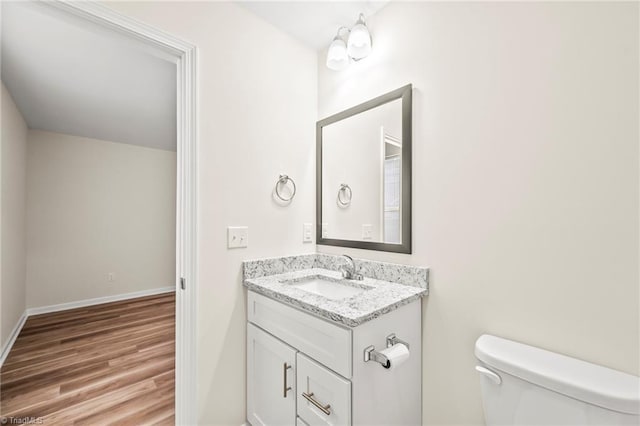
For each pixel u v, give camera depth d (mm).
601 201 857
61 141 3594
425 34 1315
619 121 829
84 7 1027
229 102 1433
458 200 1186
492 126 1091
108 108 2852
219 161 1391
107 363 2236
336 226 1706
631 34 814
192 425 1293
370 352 988
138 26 1153
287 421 1194
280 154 1654
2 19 1571
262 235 1562
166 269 4523
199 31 1332
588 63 884
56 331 2887
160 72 2186
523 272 1007
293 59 1730
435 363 1245
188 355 1298
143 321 3189
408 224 1345
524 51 1016
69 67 2100
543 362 879
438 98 1260
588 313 876
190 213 1299
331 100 1771
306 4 1480
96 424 1553
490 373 936
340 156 1688
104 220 3920
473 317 1134
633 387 746
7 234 2492
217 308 1373
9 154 2529
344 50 1518
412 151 1348
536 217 979
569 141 915
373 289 1272
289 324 1190
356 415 948
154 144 4172
